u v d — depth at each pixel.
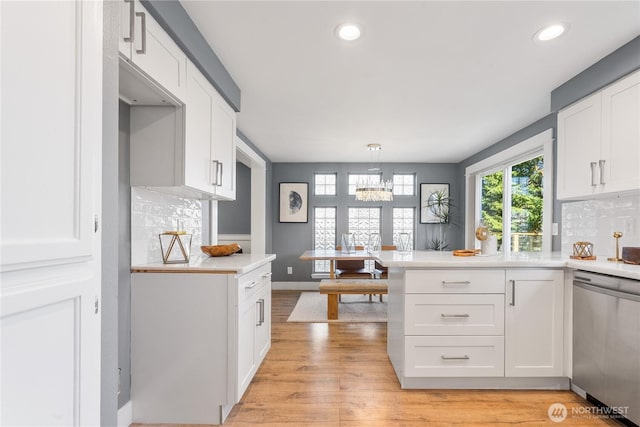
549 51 2.15
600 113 2.26
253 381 2.39
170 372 1.93
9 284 0.66
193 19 1.84
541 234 3.76
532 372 2.23
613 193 2.22
